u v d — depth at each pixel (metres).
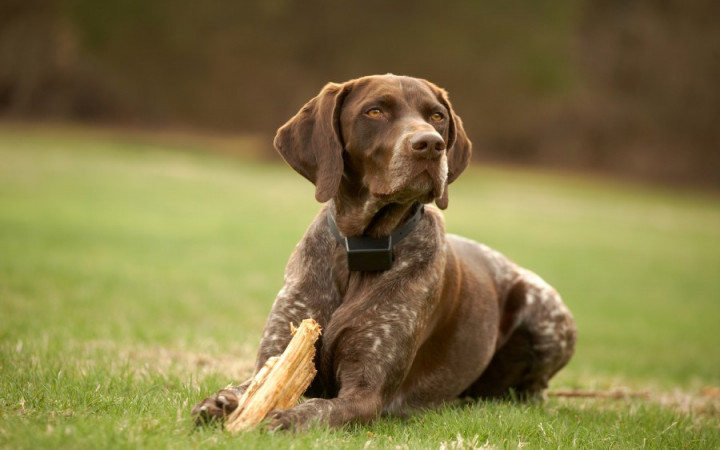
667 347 12.22
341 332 4.72
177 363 6.28
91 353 6.32
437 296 5.01
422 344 5.30
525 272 6.33
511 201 37.09
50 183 26.53
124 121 48.47
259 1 40.56
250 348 7.57
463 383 5.67
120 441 3.49
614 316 14.85
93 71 47.03
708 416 6.43
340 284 4.90
